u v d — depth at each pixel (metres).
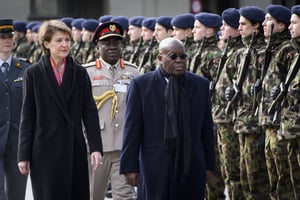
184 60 16.86
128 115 17.00
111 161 19.97
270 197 20.09
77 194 17.34
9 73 19.64
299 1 33.72
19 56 37.16
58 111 17.09
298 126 18.73
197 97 16.95
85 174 17.41
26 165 17.11
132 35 28.34
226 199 23.22
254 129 20.09
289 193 19.53
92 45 30.22
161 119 16.89
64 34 17.28
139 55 27.31
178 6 49.72
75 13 54.53
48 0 55.50
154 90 16.97
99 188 20.11
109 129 19.97
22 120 17.16
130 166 16.95
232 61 21.12
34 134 17.17
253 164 20.25
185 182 16.80
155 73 17.08
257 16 20.55
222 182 21.84
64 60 17.38
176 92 16.80
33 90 17.16
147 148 16.95
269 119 19.36
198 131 16.94
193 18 24.22
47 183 17.08
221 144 21.22
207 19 22.61
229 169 21.14
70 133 17.11
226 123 20.97
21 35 37.88
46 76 17.12
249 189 20.56
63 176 17.09
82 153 17.33
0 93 19.52
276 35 19.81
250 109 20.22
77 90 17.27
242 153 20.45
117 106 20.06
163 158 16.84
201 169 16.88
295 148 19.05
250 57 20.36
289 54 19.30
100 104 20.06
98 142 17.41
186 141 16.72
